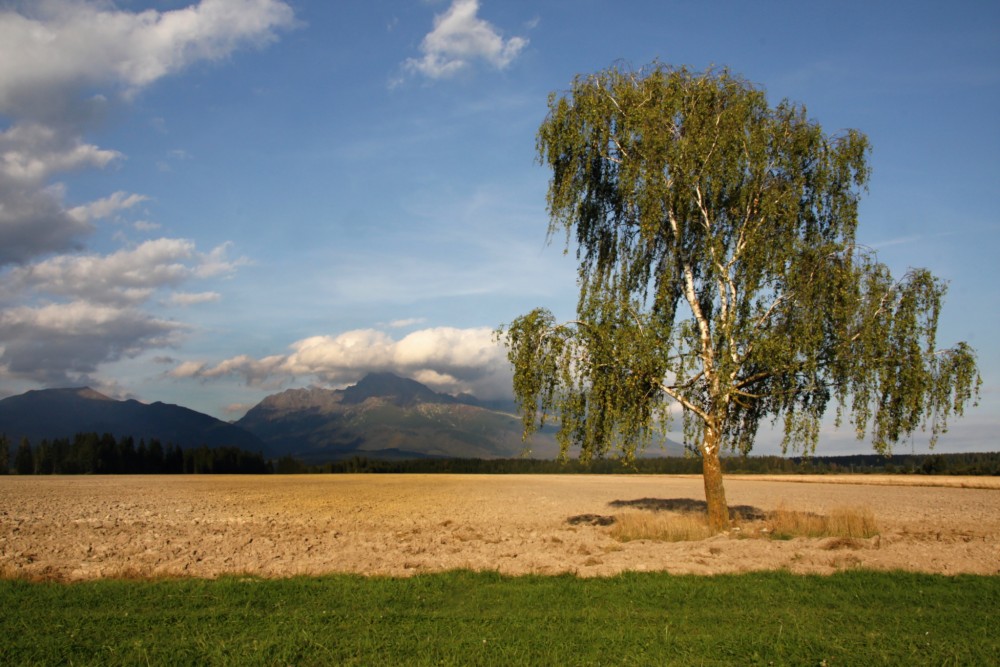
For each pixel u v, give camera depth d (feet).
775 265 80.33
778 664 34.60
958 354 81.15
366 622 42.11
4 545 86.94
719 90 86.63
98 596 49.24
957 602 47.91
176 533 105.29
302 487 258.98
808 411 87.30
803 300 80.53
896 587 52.03
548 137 90.58
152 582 55.67
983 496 198.39
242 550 81.00
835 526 88.53
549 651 36.52
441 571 60.03
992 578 55.31
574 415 85.30
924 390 80.07
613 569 60.64
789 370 82.33
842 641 38.47
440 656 35.68
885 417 82.28
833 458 489.67
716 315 84.02
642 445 83.10
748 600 48.39
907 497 193.77
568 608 46.29
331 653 35.86
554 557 69.77
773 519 108.99
